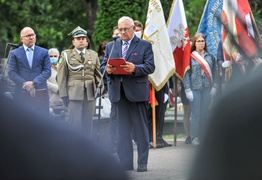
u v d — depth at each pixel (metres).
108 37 21.70
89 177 2.35
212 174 2.57
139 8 21.62
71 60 13.95
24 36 13.50
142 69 11.22
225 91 2.58
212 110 2.59
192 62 15.24
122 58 11.06
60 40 35.38
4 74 3.19
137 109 11.36
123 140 11.33
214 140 2.57
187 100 15.95
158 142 15.04
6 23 38.03
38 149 2.34
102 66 12.04
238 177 2.53
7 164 2.31
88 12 32.22
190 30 30.94
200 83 15.20
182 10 15.62
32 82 13.32
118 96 11.30
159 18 15.08
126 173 2.41
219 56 14.34
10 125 2.34
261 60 2.76
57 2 36.19
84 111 14.06
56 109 14.73
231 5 3.00
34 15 36.12
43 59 13.65
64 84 13.99
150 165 11.85
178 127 19.58
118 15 21.55
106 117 15.62
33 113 2.38
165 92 15.18
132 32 11.59
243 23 2.98
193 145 2.82
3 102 2.35
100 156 2.39
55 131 2.38
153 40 15.00
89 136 2.42
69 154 2.36
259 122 2.51
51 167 2.33
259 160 2.51
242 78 2.61
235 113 2.54
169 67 14.94
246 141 2.53
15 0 37.47
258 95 2.52
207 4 15.86
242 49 2.93
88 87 13.94
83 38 13.92
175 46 15.54
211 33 15.70
